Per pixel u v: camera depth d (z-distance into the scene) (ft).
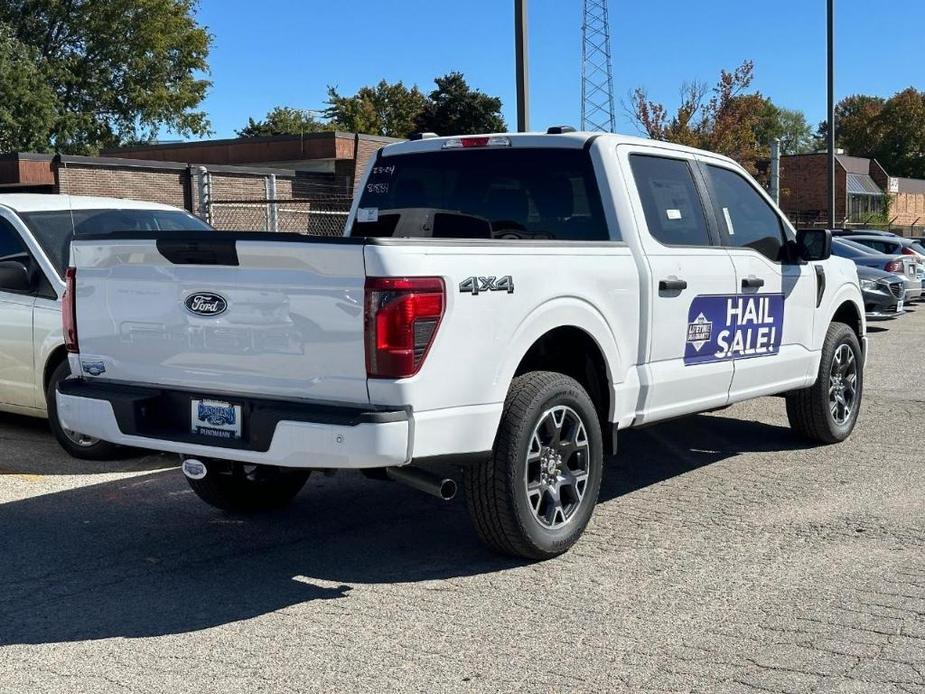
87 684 12.26
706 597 14.99
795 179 208.54
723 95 119.24
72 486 21.59
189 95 177.37
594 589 15.37
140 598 15.16
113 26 166.61
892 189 239.09
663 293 18.74
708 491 21.12
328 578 16.05
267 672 12.58
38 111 142.41
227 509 19.47
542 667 12.65
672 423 28.48
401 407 14.01
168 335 15.62
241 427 14.92
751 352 21.65
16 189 76.02
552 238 19.33
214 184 69.67
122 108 173.37
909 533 18.08
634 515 19.35
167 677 12.45
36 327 24.03
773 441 26.11
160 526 18.88
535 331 15.92
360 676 12.44
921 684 12.10
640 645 13.29
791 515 19.29
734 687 12.05
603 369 17.71
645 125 119.44
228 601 15.05
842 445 25.72
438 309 14.25
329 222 77.10
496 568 16.40
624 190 18.70
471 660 12.88
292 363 14.51
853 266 26.32
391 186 21.66
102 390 16.21
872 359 43.98
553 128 20.06
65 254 24.86
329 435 13.88
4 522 19.01
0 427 27.66
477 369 14.94
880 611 14.39
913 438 26.55
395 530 18.65
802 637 13.51
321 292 14.19
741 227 21.74
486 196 20.27
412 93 247.50
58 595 15.29
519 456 15.70
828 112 87.04
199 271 15.20
